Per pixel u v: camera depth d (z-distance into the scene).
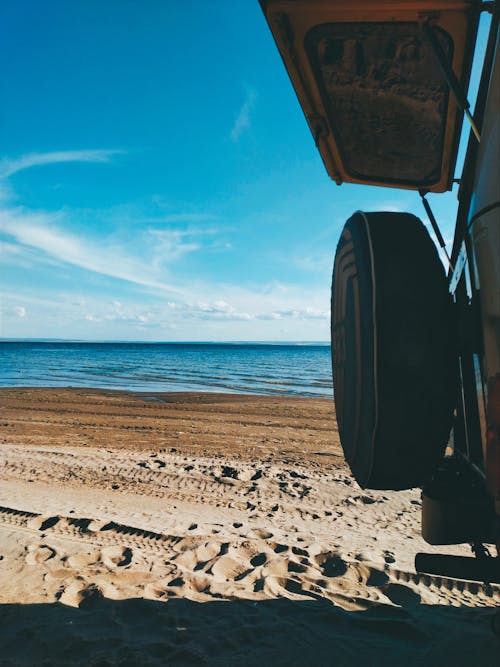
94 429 11.19
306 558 3.93
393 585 3.44
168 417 13.50
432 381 1.78
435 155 3.32
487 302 1.64
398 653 2.62
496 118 1.69
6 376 33.12
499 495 1.45
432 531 2.21
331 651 2.64
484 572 1.97
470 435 2.13
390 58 2.46
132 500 5.48
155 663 2.51
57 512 4.91
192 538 4.29
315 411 15.29
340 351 2.16
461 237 2.33
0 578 3.48
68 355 82.25
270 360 69.38
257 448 9.16
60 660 2.54
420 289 1.82
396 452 1.81
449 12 2.06
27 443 9.24
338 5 2.09
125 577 3.52
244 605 3.14
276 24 2.25
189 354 96.44
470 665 2.49
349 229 2.07
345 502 5.56
